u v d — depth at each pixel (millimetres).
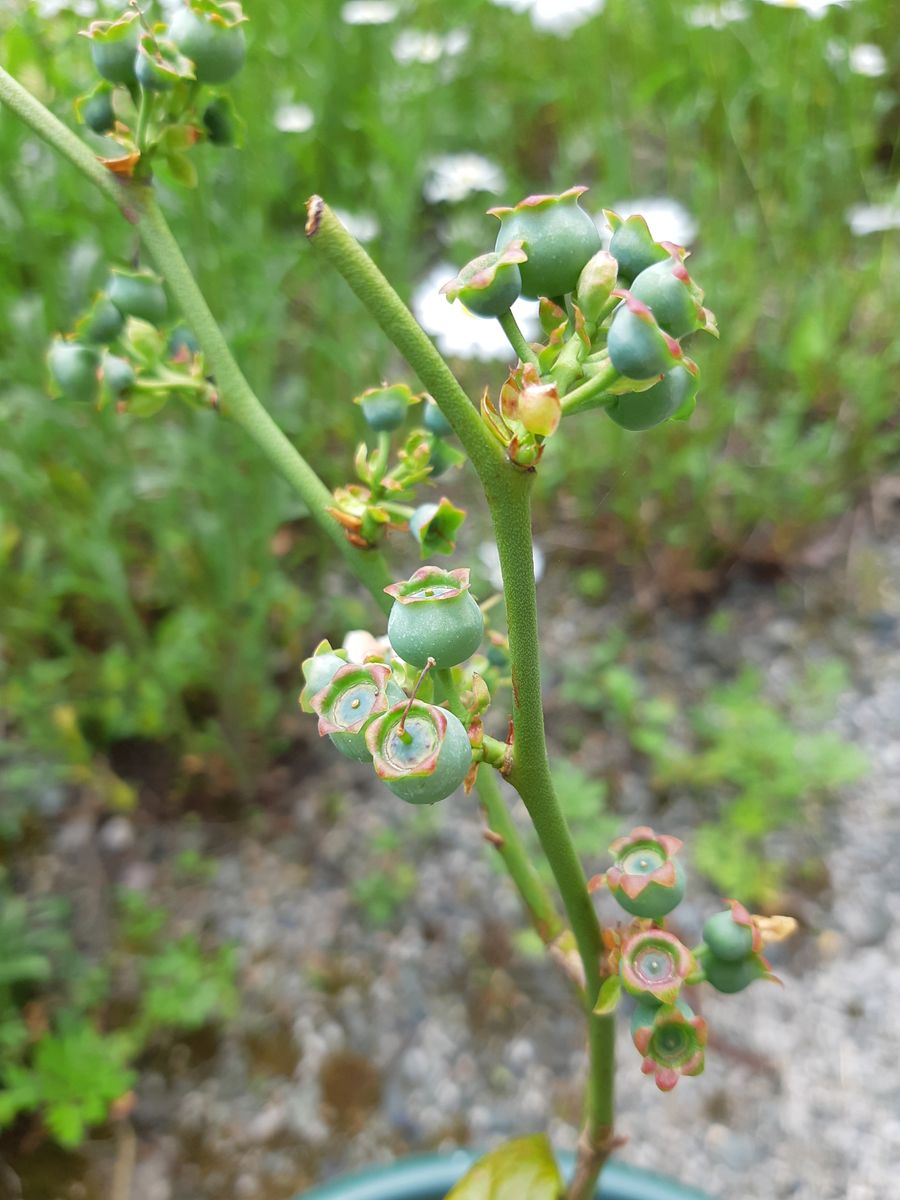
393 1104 356
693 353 449
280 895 404
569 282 95
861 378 474
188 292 139
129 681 417
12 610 384
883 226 461
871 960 382
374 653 122
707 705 450
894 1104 349
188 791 428
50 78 298
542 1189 171
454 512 129
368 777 435
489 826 144
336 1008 377
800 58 460
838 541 501
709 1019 371
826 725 445
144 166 135
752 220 489
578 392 90
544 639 474
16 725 443
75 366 151
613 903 392
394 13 460
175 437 359
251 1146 348
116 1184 340
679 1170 338
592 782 427
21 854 412
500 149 562
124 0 297
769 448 480
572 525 505
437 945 390
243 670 396
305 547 458
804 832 415
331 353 401
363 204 479
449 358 490
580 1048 366
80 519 385
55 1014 367
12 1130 348
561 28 518
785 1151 341
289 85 434
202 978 378
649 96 448
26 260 349
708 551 491
